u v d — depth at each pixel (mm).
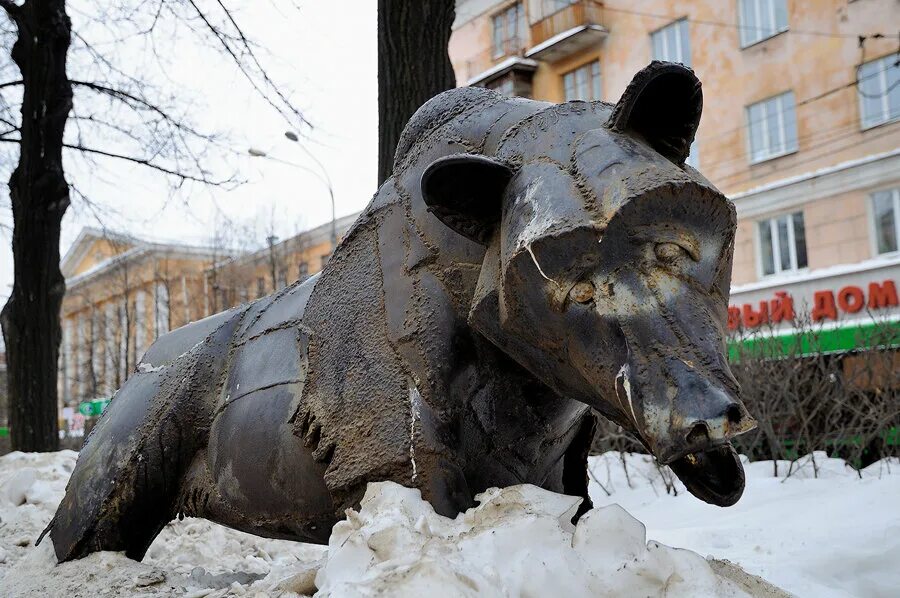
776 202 15156
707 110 16172
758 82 15516
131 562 2963
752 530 3662
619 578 1773
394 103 5230
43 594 2801
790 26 15133
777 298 14859
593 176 1813
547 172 1907
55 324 7949
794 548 3254
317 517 2475
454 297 2182
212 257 25453
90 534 2998
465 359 2162
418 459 2080
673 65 1863
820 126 14789
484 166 1972
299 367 2537
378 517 1979
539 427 2262
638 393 1643
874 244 14148
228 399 2795
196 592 2586
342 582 1849
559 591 1748
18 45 8133
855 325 6770
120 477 2967
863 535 3314
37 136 7961
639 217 1714
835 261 14500
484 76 19297
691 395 1577
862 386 6297
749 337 7773
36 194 7906
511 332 1928
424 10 5277
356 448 2191
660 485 5750
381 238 2373
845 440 5734
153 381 3098
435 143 2361
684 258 1728
